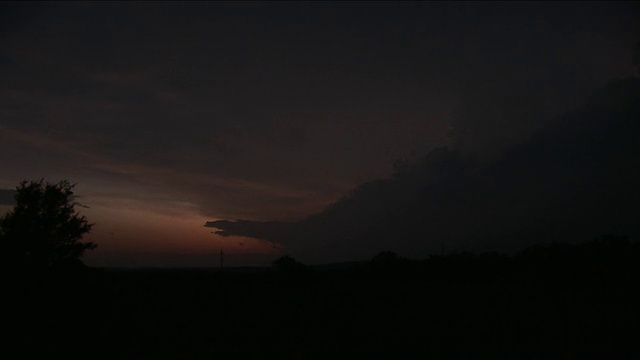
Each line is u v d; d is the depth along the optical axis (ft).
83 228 71.20
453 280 190.29
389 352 52.85
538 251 185.78
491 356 50.57
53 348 55.52
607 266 134.72
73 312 67.36
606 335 60.54
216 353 54.19
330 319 81.20
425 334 63.98
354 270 221.87
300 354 52.42
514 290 134.21
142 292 132.46
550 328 67.31
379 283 181.68
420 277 199.93
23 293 63.21
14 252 65.10
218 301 113.60
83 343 58.59
